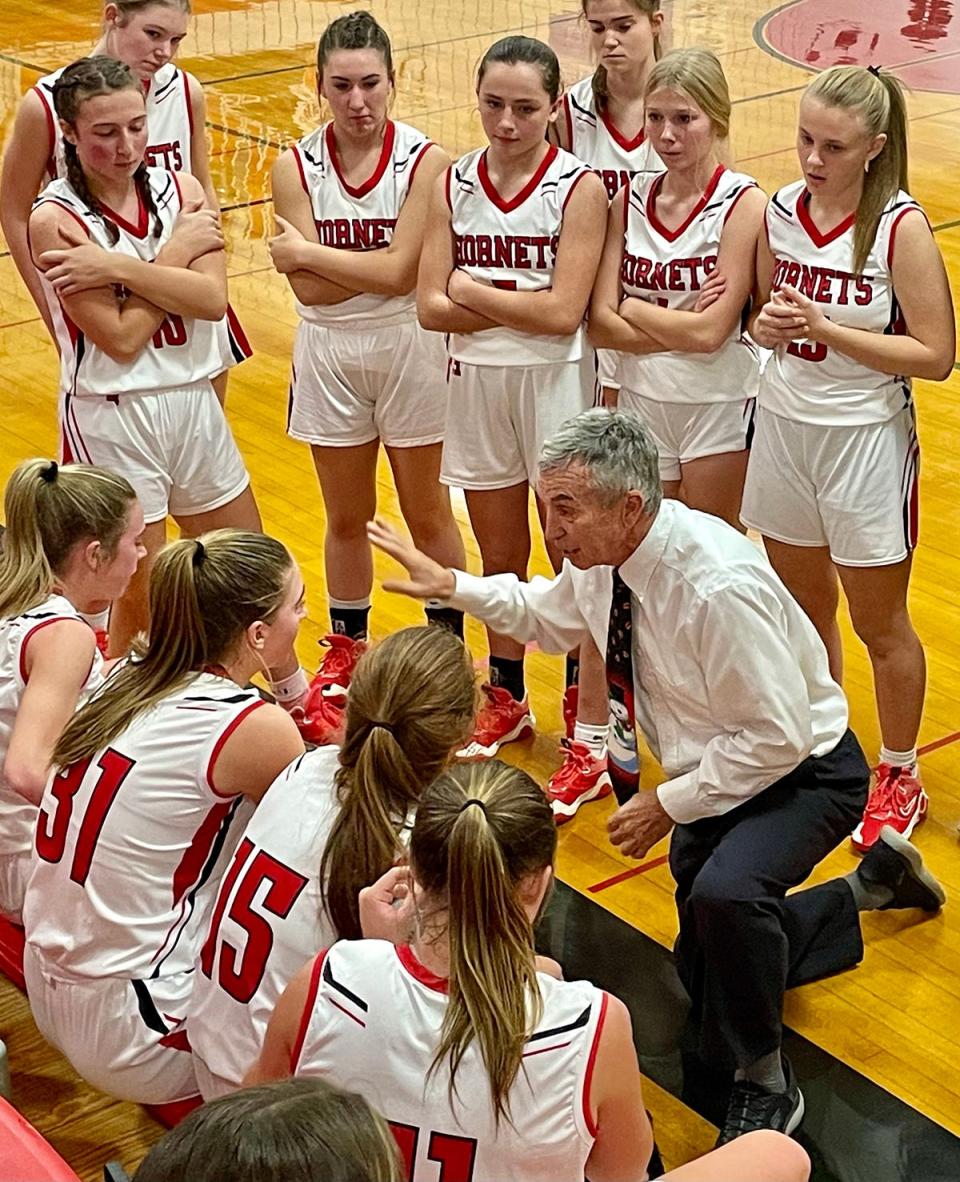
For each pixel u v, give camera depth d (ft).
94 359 12.16
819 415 11.06
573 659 12.71
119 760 8.20
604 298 12.19
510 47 11.67
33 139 12.92
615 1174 6.58
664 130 11.49
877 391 10.96
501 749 13.04
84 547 9.45
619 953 10.61
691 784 8.88
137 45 13.21
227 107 33.81
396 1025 6.12
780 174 29.01
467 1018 5.98
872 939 10.62
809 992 10.18
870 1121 9.10
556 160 11.98
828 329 10.69
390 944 6.34
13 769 8.70
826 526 11.33
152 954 8.36
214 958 7.82
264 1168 3.86
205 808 8.25
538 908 6.37
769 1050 8.93
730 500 12.39
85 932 8.32
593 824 12.07
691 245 11.76
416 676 7.30
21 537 9.37
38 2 45.09
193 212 12.34
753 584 8.46
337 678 13.78
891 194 10.48
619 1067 6.19
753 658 8.43
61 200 11.82
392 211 12.78
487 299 12.00
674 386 12.08
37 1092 9.27
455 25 43.09
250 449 18.20
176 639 8.28
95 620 13.21
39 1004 8.62
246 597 8.23
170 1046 8.38
